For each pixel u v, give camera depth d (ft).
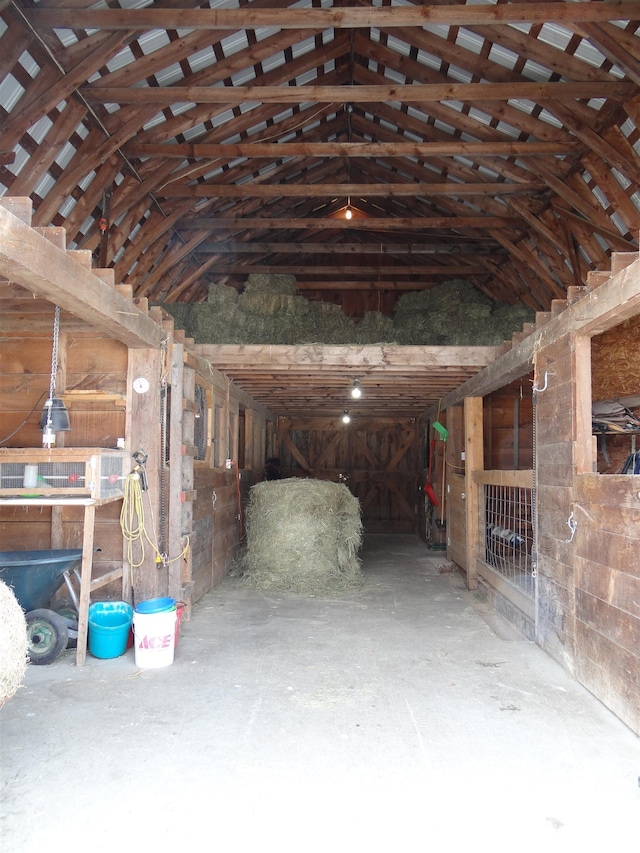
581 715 9.75
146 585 14.06
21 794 7.34
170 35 15.87
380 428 36.47
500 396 24.34
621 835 6.58
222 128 20.49
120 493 13.69
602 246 20.72
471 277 33.60
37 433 14.47
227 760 8.20
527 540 18.26
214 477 19.71
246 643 13.76
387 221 25.84
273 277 24.76
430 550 28.73
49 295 9.52
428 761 8.18
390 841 6.45
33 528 14.53
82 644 12.16
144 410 14.25
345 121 24.95
